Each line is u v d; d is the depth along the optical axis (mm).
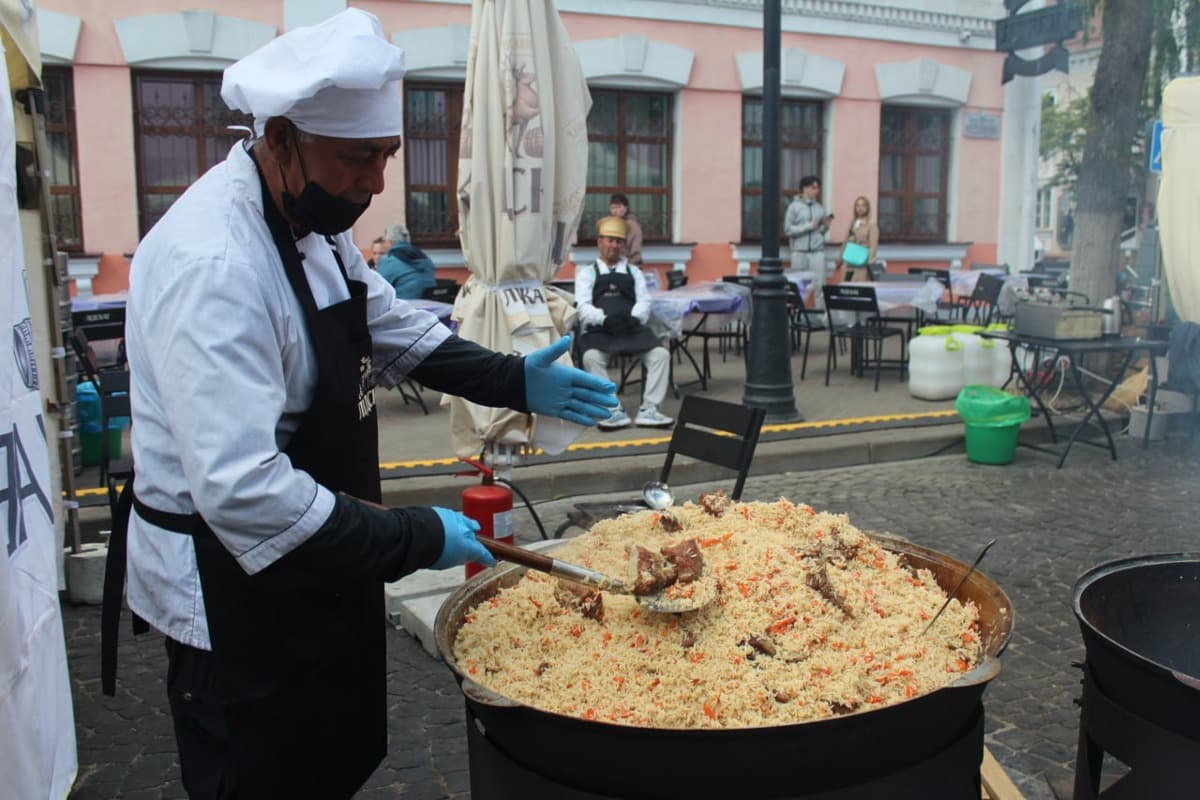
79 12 10180
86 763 3295
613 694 1804
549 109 4867
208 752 1877
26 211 4145
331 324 1855
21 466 2525
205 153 10977
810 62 13492
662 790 1604
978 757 1845
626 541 2359
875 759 1625
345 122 1680
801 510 2406
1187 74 7449
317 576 1687
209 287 1624
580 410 2377
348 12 1758
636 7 12469
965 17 14289
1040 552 5164
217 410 1592
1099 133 8711
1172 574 2301
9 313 2484
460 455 5027
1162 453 7254
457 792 3121
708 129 13141
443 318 7516
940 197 14977
